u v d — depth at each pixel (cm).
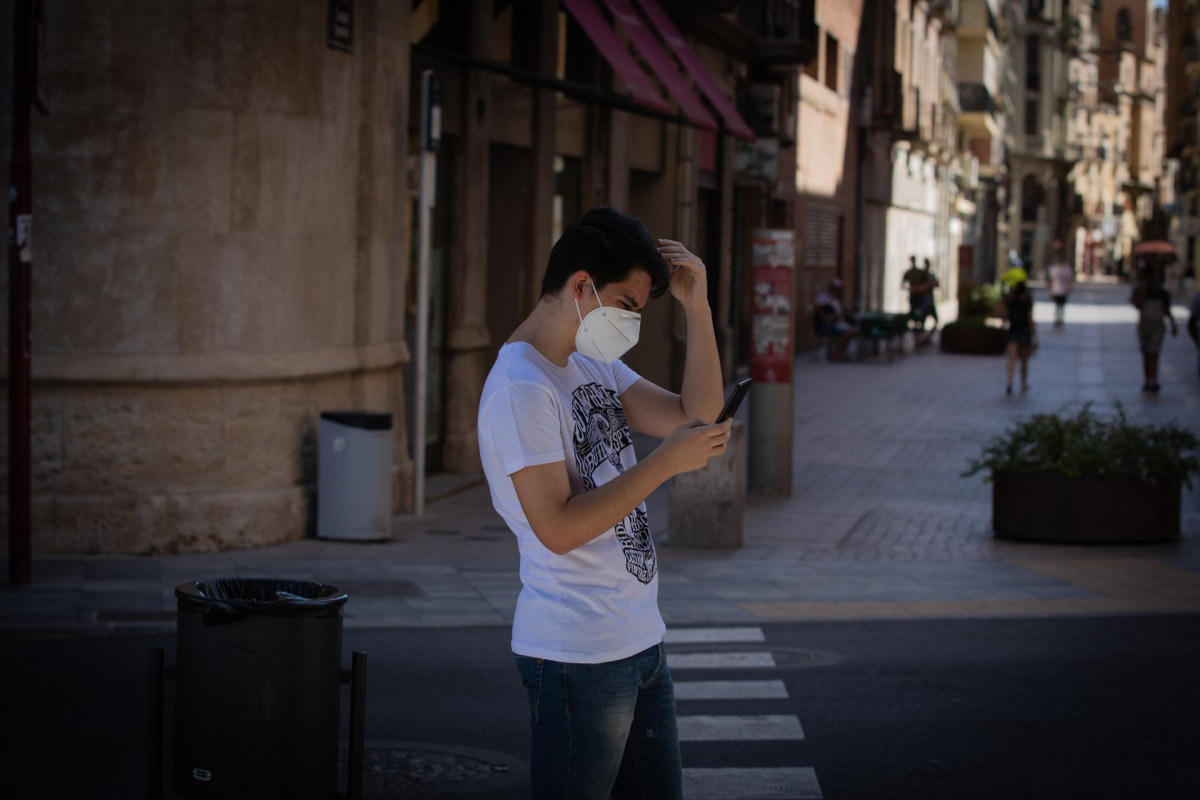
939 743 654
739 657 806
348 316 1183
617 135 1855
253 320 1071
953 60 6103
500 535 1162
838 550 1146
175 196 1042
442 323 1448
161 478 1044
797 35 2941
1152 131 14688
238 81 1056
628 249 349
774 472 1405
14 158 902
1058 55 9775
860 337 3111
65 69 1020
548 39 1609
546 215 1625
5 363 1014
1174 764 627
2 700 682
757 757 633
